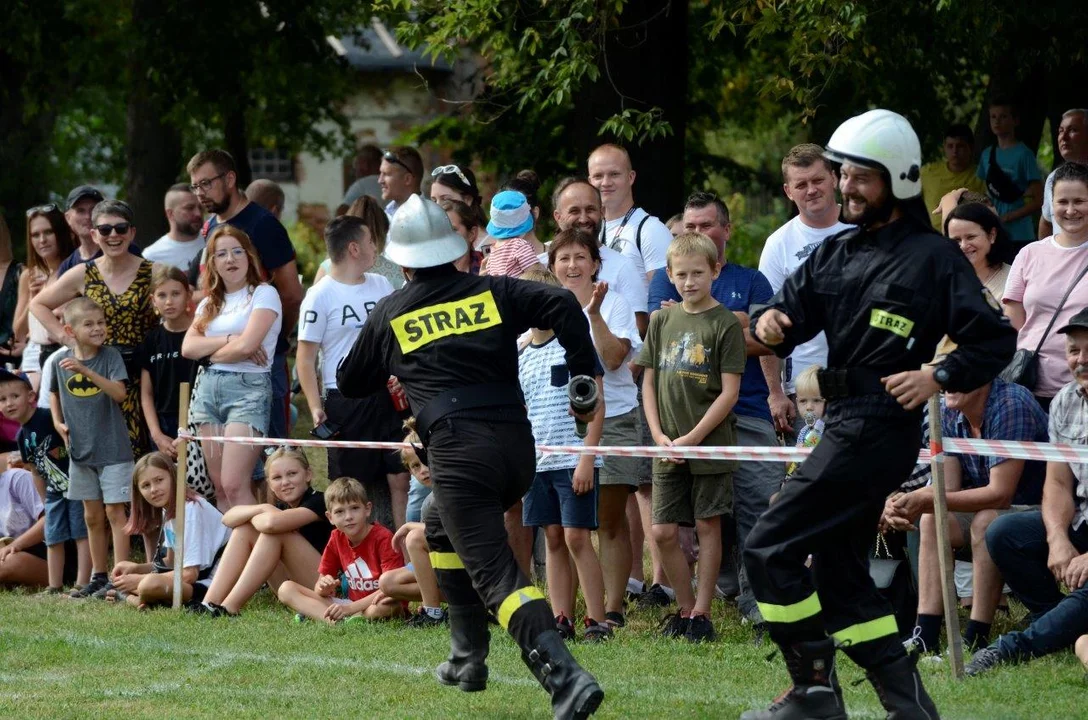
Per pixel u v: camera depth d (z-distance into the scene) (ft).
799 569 45.32
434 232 50.39
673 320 67.92
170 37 166.30
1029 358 67.67
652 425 67.87
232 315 80.94
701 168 183.62
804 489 44.88
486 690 54.80
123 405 83.97
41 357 96.53
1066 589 65.36
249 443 78.07
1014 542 60.95
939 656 59.77
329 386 80.28
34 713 52.06
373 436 79.25
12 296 101.50
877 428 44.27
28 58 179.11
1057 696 51.93
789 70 108.78
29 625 71.77
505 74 128.36
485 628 52.37
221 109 175.11
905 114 148.25
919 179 44.65
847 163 44.52
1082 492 60.49
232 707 52.65
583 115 125.18
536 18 114.01
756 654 61.41
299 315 85.81
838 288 45.21
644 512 74.90
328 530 77.66
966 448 56.65
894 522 61.87
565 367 65.57
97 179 297.74
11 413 84.74
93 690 56.13
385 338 50.39
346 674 58.34
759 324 46.62
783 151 269.85
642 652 62.08
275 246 88.28
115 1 201.87
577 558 66.08
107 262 88.58
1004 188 104.88
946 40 109.70
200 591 77.66
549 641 46.21
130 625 71.46
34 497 90.48
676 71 126.82
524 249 77.25
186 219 97.55
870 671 46.39
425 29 114.01
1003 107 104.73
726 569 74.74
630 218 79.87
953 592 55.36
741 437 69.62
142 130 187.93
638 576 77.51
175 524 76.64
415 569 69.56
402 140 180.65
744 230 268.62
